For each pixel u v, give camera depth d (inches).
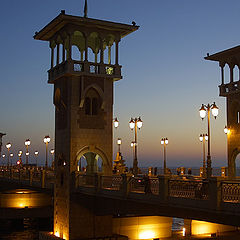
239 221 746.2
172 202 859.4
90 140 1344.7
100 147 1358.3
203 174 1664.6
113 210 1173.7
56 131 1424.7
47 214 2143.2
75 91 1333.7
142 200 949.8
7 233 1988.2
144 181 1023.6
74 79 1336.1
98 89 1358.3
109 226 1325.0
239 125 1600.6
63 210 1328.7
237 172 1727.4
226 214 735.7
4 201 2234.3
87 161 1445.6
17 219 2169.0
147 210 997.2
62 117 1382.9
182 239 1323.8
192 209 805.9
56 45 1443.2
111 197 1074.1
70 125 1317.7
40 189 1668.3
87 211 1294.3
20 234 1961.1
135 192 983.0
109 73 1381.6
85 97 1357.0
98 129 1362.0
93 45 1493.6
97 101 1374.3
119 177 1067.3
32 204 2265.0
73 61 1318.9
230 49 1595.7
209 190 767.7
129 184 1009.5
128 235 1353.3
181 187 867.4
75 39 1469.0
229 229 1450.5
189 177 1583.4
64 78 1355.8
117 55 1400.1
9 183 2165.4
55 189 1406.3
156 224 1393.9
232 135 1628.9
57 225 1371.8
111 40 1437.0
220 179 757.3
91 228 1295.5
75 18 1301.7
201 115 1146.7
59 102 1411.2
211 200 761.0
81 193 1273.4
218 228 1443.2
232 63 1640.0
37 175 1877.5
